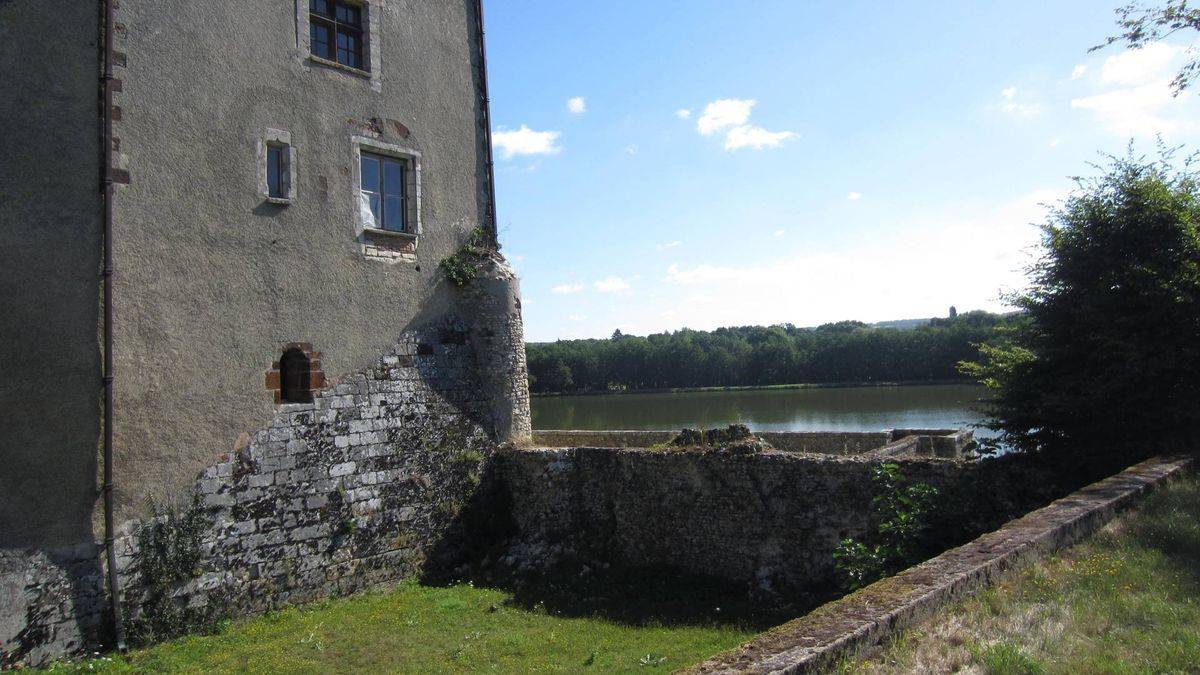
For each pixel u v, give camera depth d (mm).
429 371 13148
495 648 8742
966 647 4434
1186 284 8781
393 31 13375
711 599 10391
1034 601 5078
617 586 11211
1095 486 7430
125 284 9578
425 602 10844
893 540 9258
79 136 9305
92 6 9547
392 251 12922
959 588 5121
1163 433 8883
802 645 4176
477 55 15016
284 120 11539
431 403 13047
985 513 8953
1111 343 8922
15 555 8422
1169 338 8844
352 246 12297
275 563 10578
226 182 10734
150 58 10039
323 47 12508
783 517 10422
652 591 10883
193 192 10352
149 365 9711
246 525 10367
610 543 12117
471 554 12938
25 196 8836
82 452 9000
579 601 10734
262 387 10852
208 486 10078
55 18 9234
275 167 11516
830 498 10047
